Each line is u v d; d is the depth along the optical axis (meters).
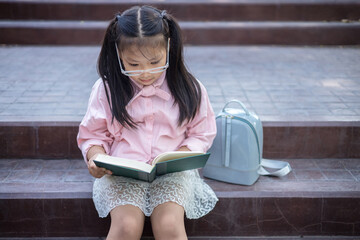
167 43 2.09
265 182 2.61
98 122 2.21
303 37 5.29
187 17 5.49
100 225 2.50
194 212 2.31
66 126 2.85
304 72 4.12
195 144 2.26
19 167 2.79
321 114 3.04
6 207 2.45
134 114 2.22
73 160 2.91
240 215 2.50
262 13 5.48
